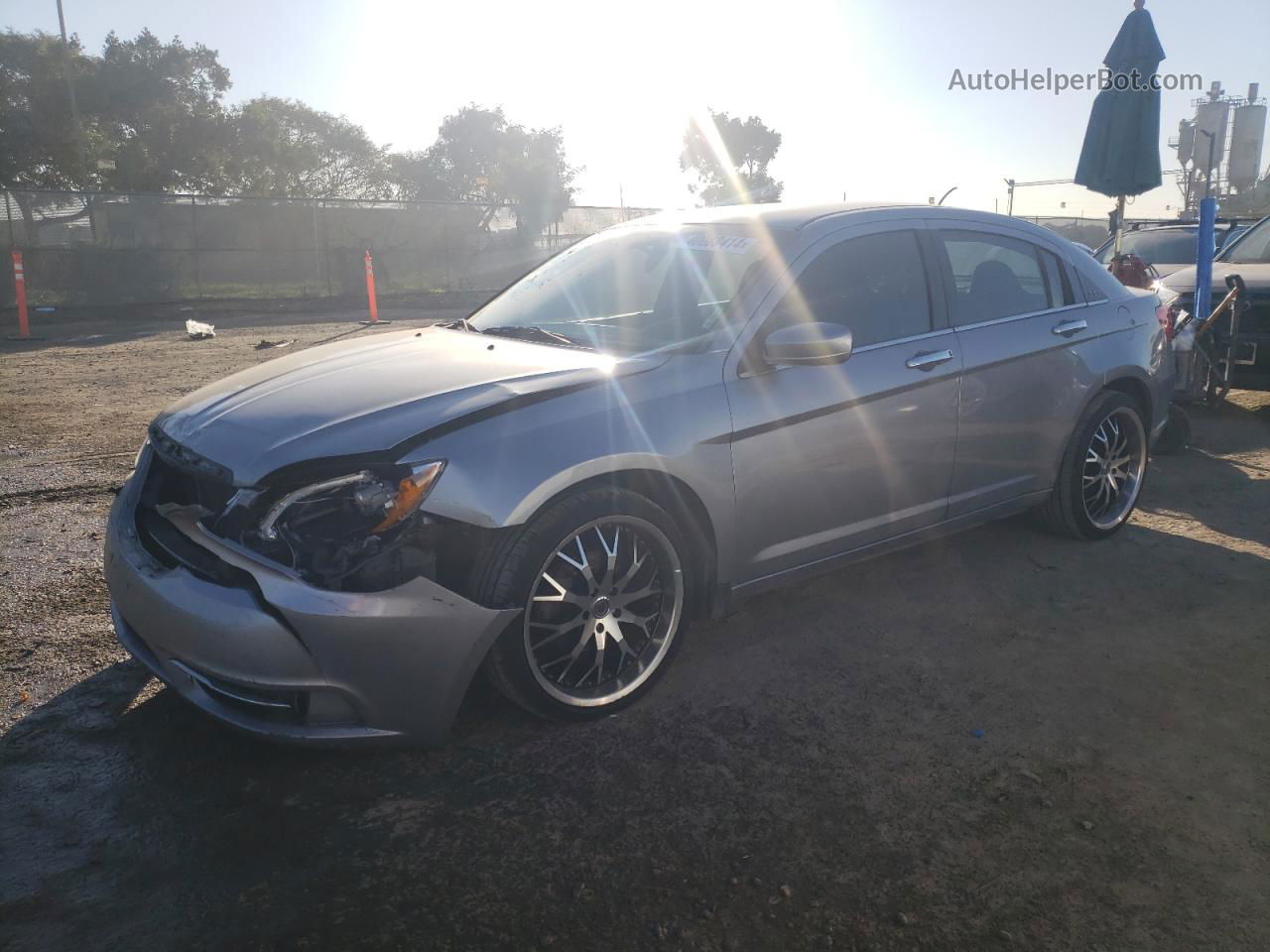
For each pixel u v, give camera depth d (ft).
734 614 13.09
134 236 66.90
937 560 15.07
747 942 7.23
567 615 9.85
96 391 29.22
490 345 11.89
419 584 8.69
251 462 8.87
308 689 8.54
